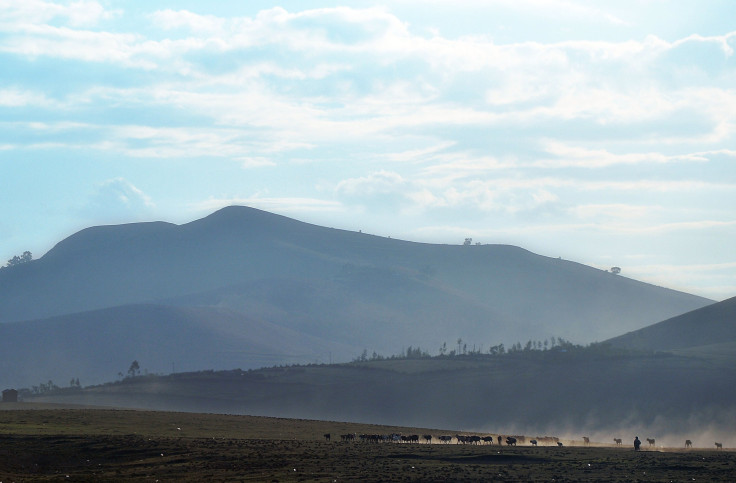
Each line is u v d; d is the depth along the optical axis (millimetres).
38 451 142500
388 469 122125
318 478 112438
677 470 124750
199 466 127875
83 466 134125
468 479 110562
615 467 128000
